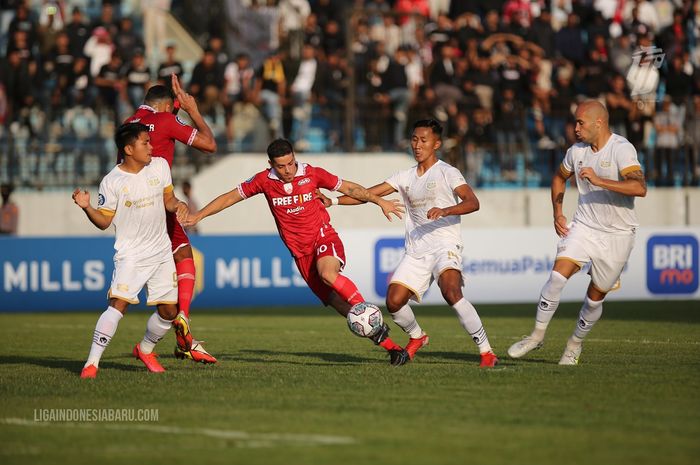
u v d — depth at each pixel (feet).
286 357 115.34
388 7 272.51
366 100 241.55
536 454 61.57
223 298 201.87
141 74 231.50
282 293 205.46
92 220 94.48
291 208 102.27
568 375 94.73
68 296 198.49
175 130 104.88
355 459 60.49
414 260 103.71
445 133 239.91
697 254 214.28
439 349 122.01
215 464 59.72
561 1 278.46
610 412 75.10
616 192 95.71
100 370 102.22
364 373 97.14
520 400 80.48
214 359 106.22
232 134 245.45
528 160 249.34
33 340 140.26
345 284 101.81
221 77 235.81
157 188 96.48
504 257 208.44
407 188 104.12
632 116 244.22
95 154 234.79
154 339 100.99
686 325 153.79
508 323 161.07
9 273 195.52
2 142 232.73
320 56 240.32
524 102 248.52
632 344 125.18
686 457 60.75
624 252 100.01
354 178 234.79
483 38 254.27
